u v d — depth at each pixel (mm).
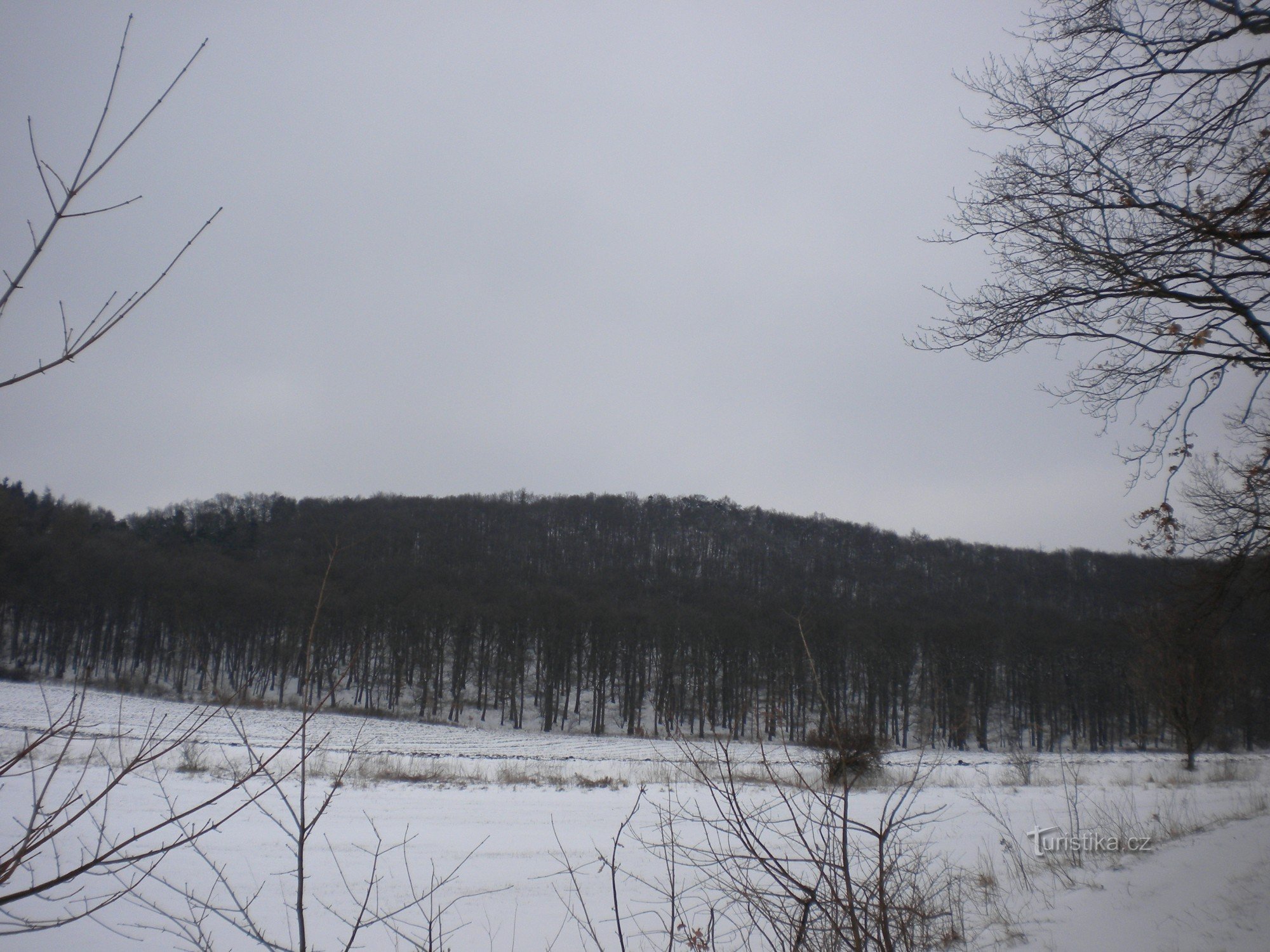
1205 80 5543
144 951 6477
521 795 15500
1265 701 24547
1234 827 10086
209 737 20344
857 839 7406
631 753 32156
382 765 18516
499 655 59969
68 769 12414
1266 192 5098
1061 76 6004
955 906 6957
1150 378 6168
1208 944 5820
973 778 18891
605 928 7375
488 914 7863
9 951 6355
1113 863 8711
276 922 7484
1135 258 5828
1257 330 5508
